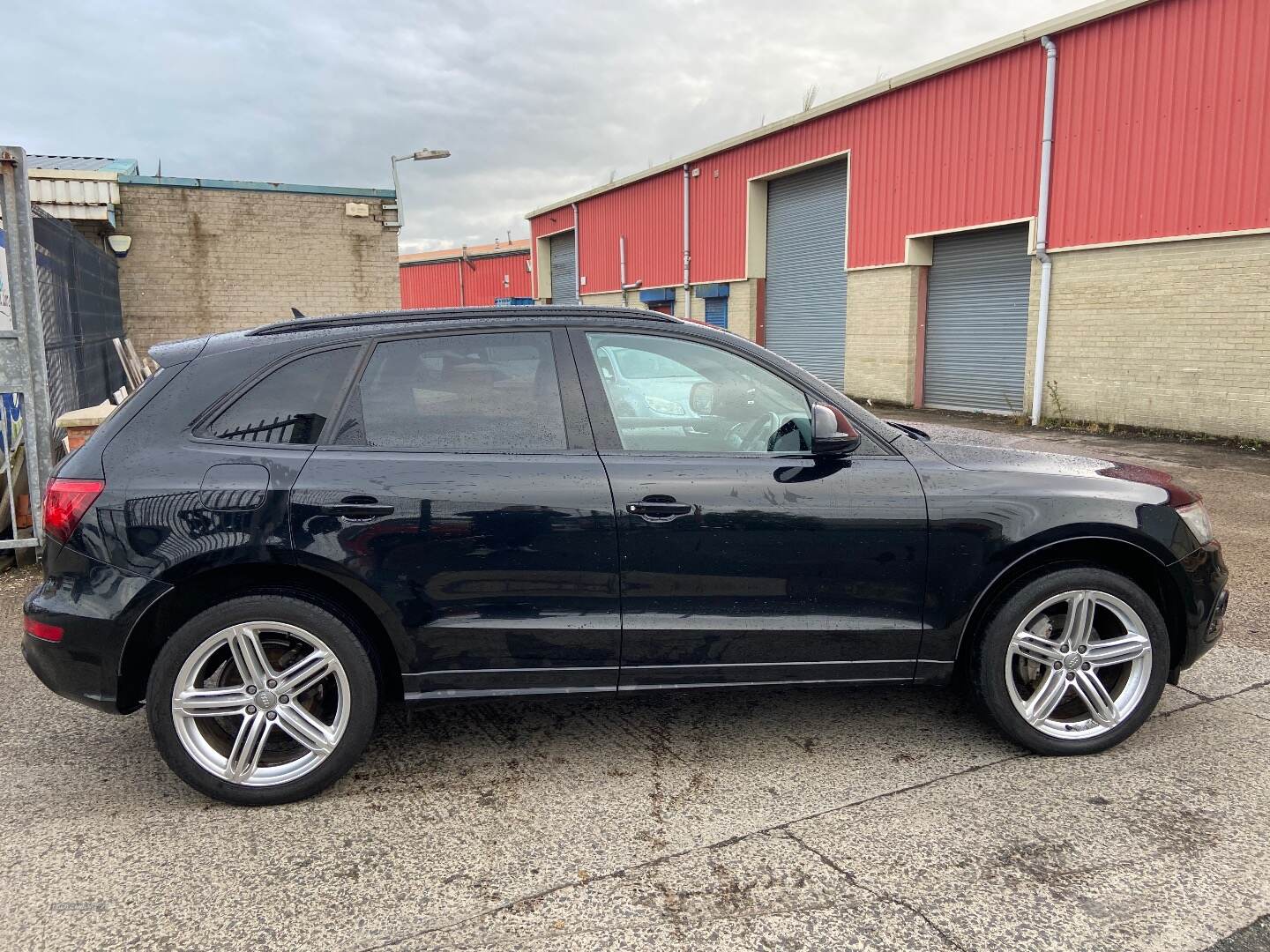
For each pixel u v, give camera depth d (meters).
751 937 2.38
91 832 2.91
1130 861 2.70
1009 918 2.45
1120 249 12.84
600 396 3.24
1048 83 13.49
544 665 3.14
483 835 2.89
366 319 3.26
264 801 3.05
